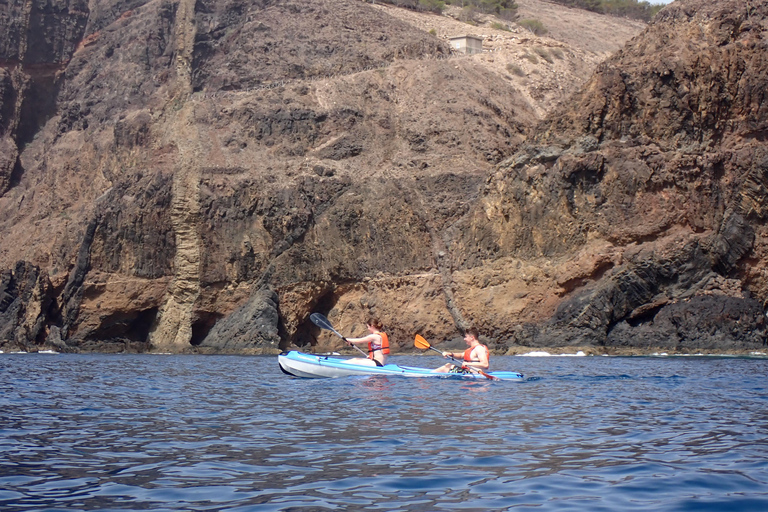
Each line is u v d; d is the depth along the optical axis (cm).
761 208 5012
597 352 4869
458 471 969
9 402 1788
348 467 998
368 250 6238
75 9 8806
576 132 5544
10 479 935
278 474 959
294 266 6131
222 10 8175
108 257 6134
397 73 7644
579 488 873
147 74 7962
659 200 5147
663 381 2364
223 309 6175
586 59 8769
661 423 1377
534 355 4894
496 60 8256
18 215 7525
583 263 5234
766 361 3772
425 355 5362
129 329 6259
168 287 6206
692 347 4788
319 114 7044
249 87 7469
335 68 7688
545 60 8462
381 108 7262
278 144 6850
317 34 7994
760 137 5231
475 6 12469
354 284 6219
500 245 5678
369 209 6322
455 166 6562
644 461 1022
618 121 5453
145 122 7269
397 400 1742
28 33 8619
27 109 8606
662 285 5047
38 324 6022
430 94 7350
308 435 1252
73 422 1424
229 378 2589
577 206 5362
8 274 6234
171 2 8250
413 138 6919
